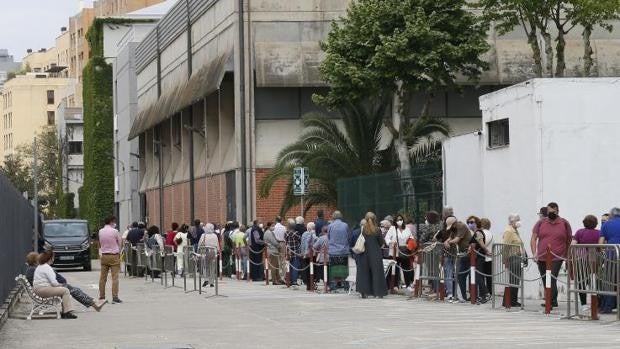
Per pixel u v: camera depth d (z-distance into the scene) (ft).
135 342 66.03
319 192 154.30
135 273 176.14
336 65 146.82
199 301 105.81
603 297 80.18
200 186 208.54
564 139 97.76
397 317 80.48
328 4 173.27
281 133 174.40
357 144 154.20
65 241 219.61
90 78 339.16
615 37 171.73
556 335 65.26
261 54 171.83
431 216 109.09
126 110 302.04
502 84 168.86
